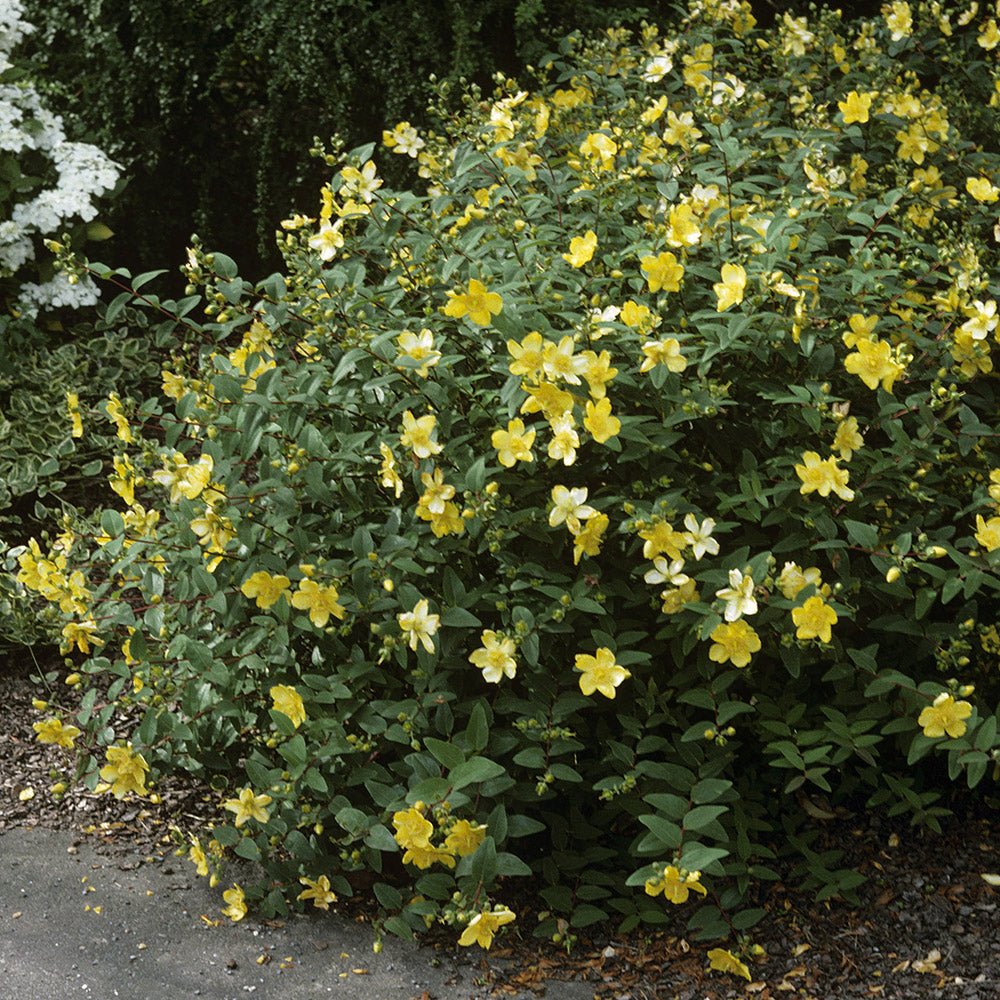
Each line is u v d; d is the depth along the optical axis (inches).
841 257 135.8
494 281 116.0
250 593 107.1
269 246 233.1
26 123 204.7
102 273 118.4
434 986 104.0
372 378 114.1
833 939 109.2
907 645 118.5
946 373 119.2
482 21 211.8
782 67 167.6
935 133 151.6
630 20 210.2
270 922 111.3
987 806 124.4
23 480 173.0
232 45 223.9
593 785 109.4
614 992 104.2
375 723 107.5
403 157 213.6
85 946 105.8
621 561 111.2
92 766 116.6
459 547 109.3
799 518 107.3
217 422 112.7
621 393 110.8
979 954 106.2
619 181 129.6
